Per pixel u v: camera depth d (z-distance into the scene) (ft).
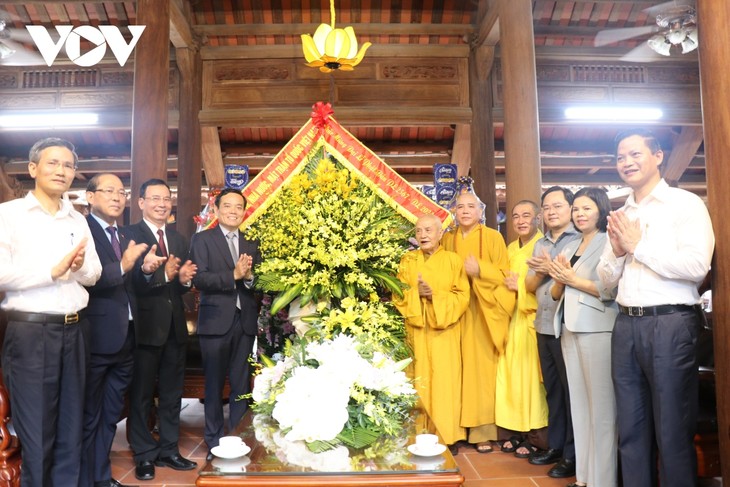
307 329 9.00
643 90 31.89
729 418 7.67
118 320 9.52
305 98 30.73
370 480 5.80
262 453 6.47
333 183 9.24
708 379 9.99
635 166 8.07
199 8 30.25
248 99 30.66
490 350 11.87
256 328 11.32
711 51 7.91
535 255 11.09
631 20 30.66
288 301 8.73
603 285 8.78
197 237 11.14
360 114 30.53
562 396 10.97
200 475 5.89
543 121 31.48
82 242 7.79
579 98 31.60
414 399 7.88
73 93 31.19
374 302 9.50
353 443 6.66
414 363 11.21
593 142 37.22
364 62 30.91
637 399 8.12
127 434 10.68
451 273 11.18
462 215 12.14
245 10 30.37
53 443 8.20
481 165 29.96
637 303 7.88
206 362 10.93
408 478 5.81
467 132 32.22
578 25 31.09
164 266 10.30
